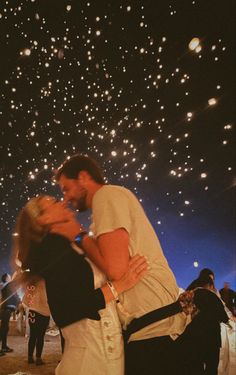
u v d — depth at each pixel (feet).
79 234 7.46
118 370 6.93
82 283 6.88
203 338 7.66
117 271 6.90
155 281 7.34
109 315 7.06
